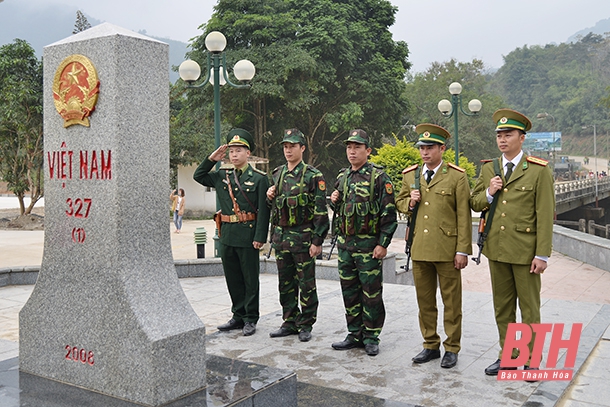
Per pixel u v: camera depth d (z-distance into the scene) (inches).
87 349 129.4
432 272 170.4
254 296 207.3
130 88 127.4
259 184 204.1
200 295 292.4
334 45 954.1
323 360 174.1
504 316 161.0
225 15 951.0
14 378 136.3
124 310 123.3
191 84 383.6
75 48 131.0
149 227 131.6
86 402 120.7
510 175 157.2
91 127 129.3
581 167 2979.8
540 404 136.7
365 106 1023.6
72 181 133.6
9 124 740.0
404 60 1127.0
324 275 337.1
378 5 1083.9
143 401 119.7
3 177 780.6
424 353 171.5
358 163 183.2
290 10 992.2
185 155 840.3
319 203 192.9
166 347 120.7
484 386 149.3
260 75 894.4
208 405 117.0
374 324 180.7
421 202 171.0
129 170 127.6
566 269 436.5
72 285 133.0
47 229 138.8
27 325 140.9
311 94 946.1
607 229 924.0
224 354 181.5
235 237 204.5
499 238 157.2
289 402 132.3
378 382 153.6
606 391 148.2
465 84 2038.6
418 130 171.2
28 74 762.8
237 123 1048.8
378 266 181.0
